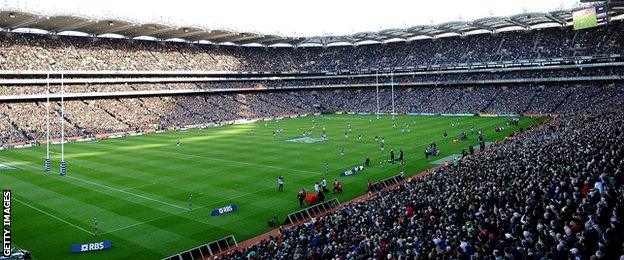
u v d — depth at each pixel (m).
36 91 103.56
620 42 112.75
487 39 137.50
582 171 29.98
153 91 122.25
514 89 124.62
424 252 20.02
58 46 113.56
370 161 60.31
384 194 38.19
